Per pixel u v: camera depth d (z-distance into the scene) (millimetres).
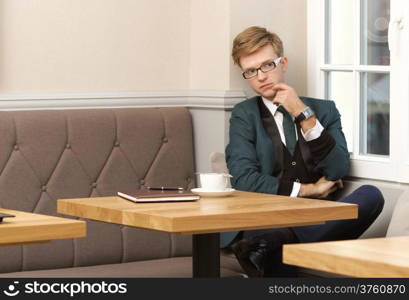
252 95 4047
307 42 4086
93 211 2805
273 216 2691
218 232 2727
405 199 3156
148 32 4078
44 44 3805
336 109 3742
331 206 2816
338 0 3928
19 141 3564
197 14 4129
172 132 3955
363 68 3779
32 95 3729
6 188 3514
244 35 3680
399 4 3596
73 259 3607
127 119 3836
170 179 3914
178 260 3762
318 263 1878
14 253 3475
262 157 3611
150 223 2584
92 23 3924
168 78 4137
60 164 3637
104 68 3961
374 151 3777
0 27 3695
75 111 3734
